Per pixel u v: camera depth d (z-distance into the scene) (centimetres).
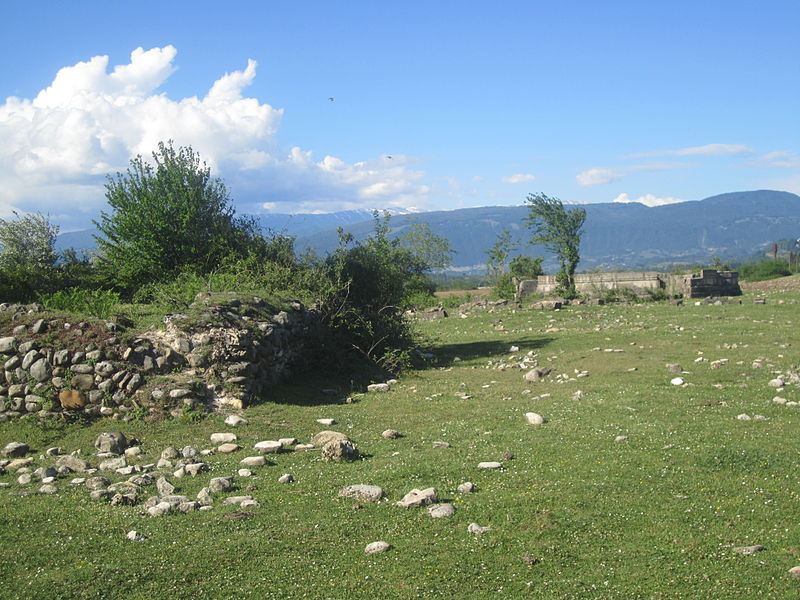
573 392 1550
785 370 1686
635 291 4244
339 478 963
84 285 2614
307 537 759
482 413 1378
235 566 694
